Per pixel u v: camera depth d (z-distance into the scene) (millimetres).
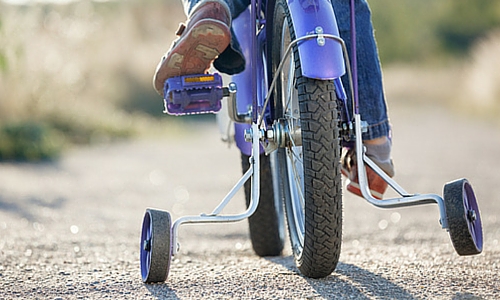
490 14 75062
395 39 77188
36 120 27734
